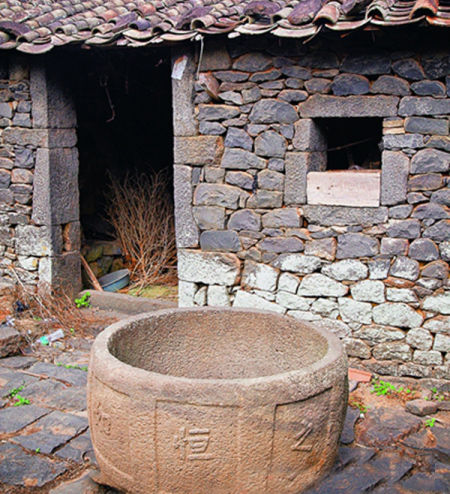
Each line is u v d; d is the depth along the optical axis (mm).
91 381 2895
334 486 3039
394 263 4156
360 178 4164
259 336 3576
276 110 4305
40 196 5383
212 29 4129
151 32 4320
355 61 4043
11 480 3115
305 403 2742
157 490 2740
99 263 6359
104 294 5684
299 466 2809
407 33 3873
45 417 3730
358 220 4203
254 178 4453
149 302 5438
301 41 4137
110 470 2865
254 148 4426
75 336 5098
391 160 4062
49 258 5449
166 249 6344
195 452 2656
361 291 4262
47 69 5160
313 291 4395
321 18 3711
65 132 5445
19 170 5441
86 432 3572
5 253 5672
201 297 4773
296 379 2713
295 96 4238
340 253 4281
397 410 3826
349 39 4020
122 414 2725
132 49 5254
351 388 4086
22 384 4164
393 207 4105
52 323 5230
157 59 6078
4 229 5625
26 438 3480
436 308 4094
